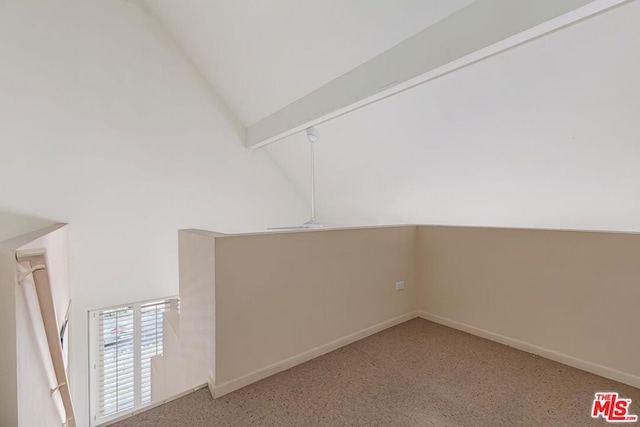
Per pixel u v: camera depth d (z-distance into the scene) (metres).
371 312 2.92
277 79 3.98
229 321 2.04
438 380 2.16
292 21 3.13
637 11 1.78
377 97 2.92
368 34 2.73
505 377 2.19
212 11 3.70
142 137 4.40
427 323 3.19
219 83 4.86
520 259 2.59
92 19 4.00
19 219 3.56
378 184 4.72
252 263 2.15
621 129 2.36
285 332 2.32
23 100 3.57
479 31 2.04
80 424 3.94
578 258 2.28
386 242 3.05
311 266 2.47
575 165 2.80
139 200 4.39
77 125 3.91
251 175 5.56
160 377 3.83
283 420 1.78
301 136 4.79
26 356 1.59
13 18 3.50
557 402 1.91
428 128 3.38
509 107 2.72
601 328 2.18
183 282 2.74
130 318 4.36
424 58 2.39
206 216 5.05
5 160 3.48
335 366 2.35
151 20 4.45
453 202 4.11
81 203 3.95
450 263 3.08
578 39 2.05
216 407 1.89
